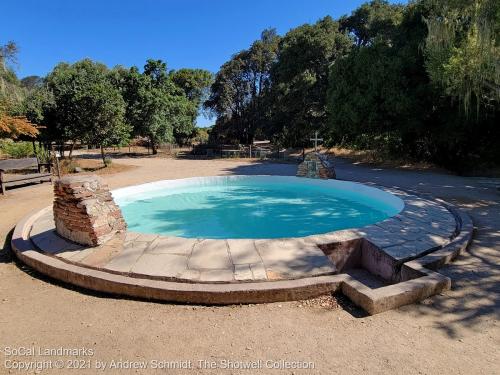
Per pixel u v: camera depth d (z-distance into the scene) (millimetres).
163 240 4961
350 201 10172
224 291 3438
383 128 16344
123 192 10008
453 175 13023
